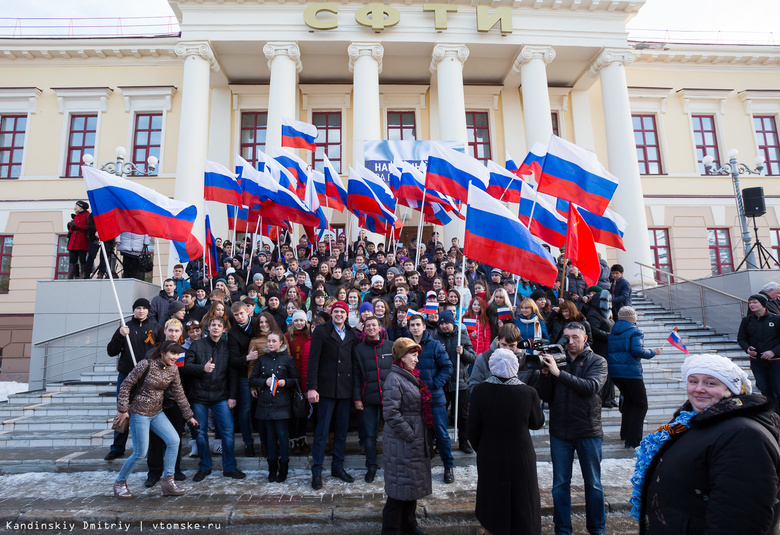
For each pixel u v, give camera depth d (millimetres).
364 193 10539
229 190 10492
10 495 5047
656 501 2141
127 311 10289
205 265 9875
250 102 19469
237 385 5871
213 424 6637
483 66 18984
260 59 18094
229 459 5598
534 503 3494
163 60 19094
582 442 4090
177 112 18828
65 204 18047
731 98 20375
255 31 16953
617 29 17844
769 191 19656
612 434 6879
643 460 2328
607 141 17453
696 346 10352
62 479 5574
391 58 18281
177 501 4855
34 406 7984
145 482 5336
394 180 12320
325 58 18188
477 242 5793
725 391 2201
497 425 3629
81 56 18906
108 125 18672
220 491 5141
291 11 17141
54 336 10219
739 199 14008
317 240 13758
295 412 5578
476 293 8164
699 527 1963
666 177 19547
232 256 11930
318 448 5301
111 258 11938
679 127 20031
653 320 11844
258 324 5898
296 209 10164
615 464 5824
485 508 3541
